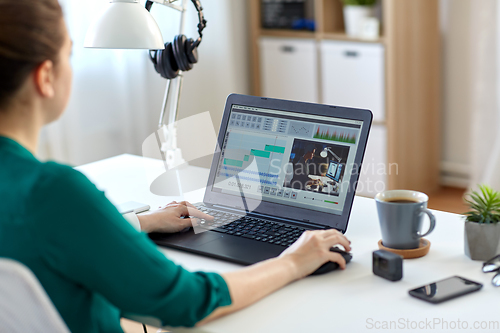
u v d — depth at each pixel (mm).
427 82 3271
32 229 725
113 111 3035
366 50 3107
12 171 748
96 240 736
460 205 3189
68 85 802
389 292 910
